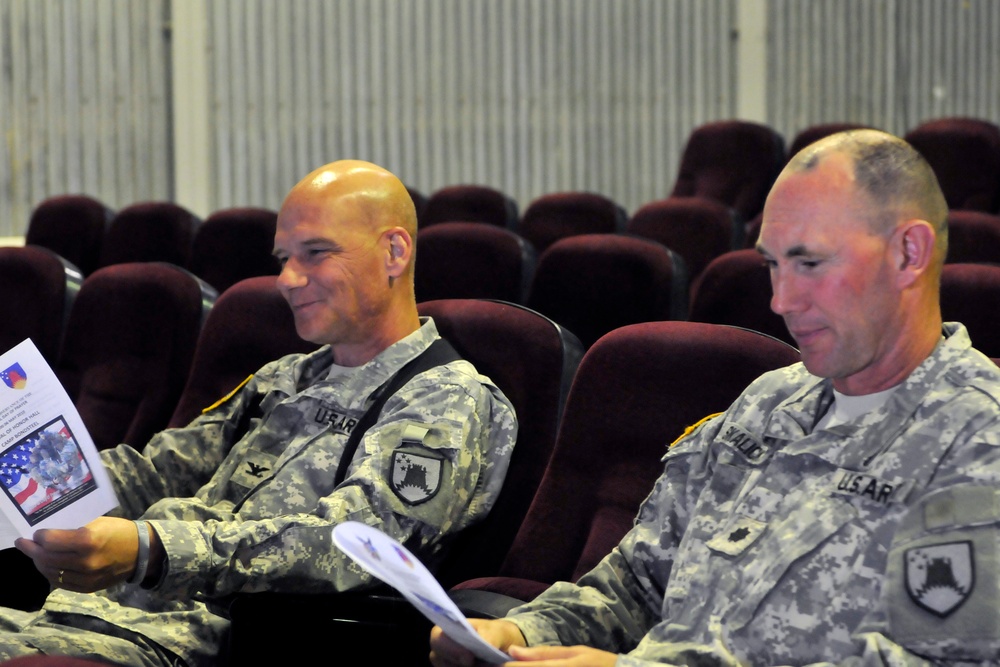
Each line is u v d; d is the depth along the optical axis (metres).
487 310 2.98
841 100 10.45
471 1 9.77
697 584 1.96
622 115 10.12
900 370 1.90
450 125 9.80
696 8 10.18
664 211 5.84
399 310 2.90
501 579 2.47
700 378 2.49
